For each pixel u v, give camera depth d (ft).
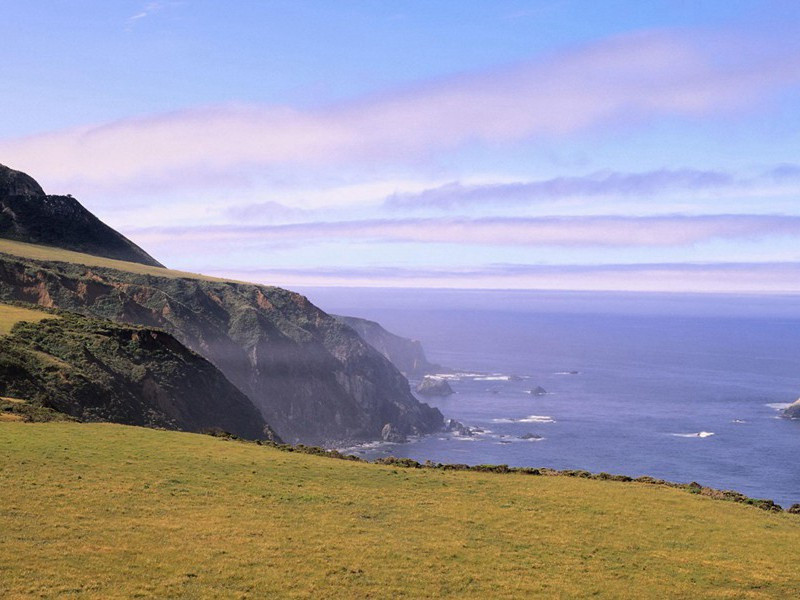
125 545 111.04
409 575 108.99
